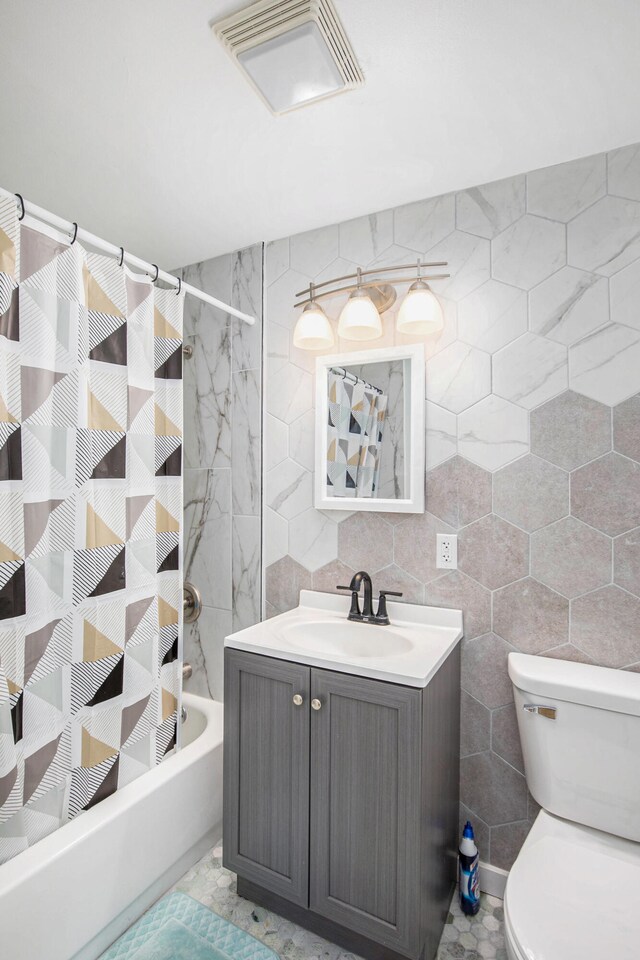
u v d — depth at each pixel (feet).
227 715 5.50
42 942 4.26
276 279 7.13
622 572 5.10
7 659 4.23
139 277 5.46
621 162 5.16
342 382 6.54
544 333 5.48
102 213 6.44
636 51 3.96
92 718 5.00
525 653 5.53
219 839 6.49
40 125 4.82
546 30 3.78
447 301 5.96
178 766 5.75
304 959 4.90
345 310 5.95
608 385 5.18
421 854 4.47
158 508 5.78
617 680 4.80
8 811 4.24
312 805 4.97
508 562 5.63
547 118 4.74
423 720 4.42
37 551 4.48
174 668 5.99
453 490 5.91
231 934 5.14
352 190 5.94
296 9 3.55
